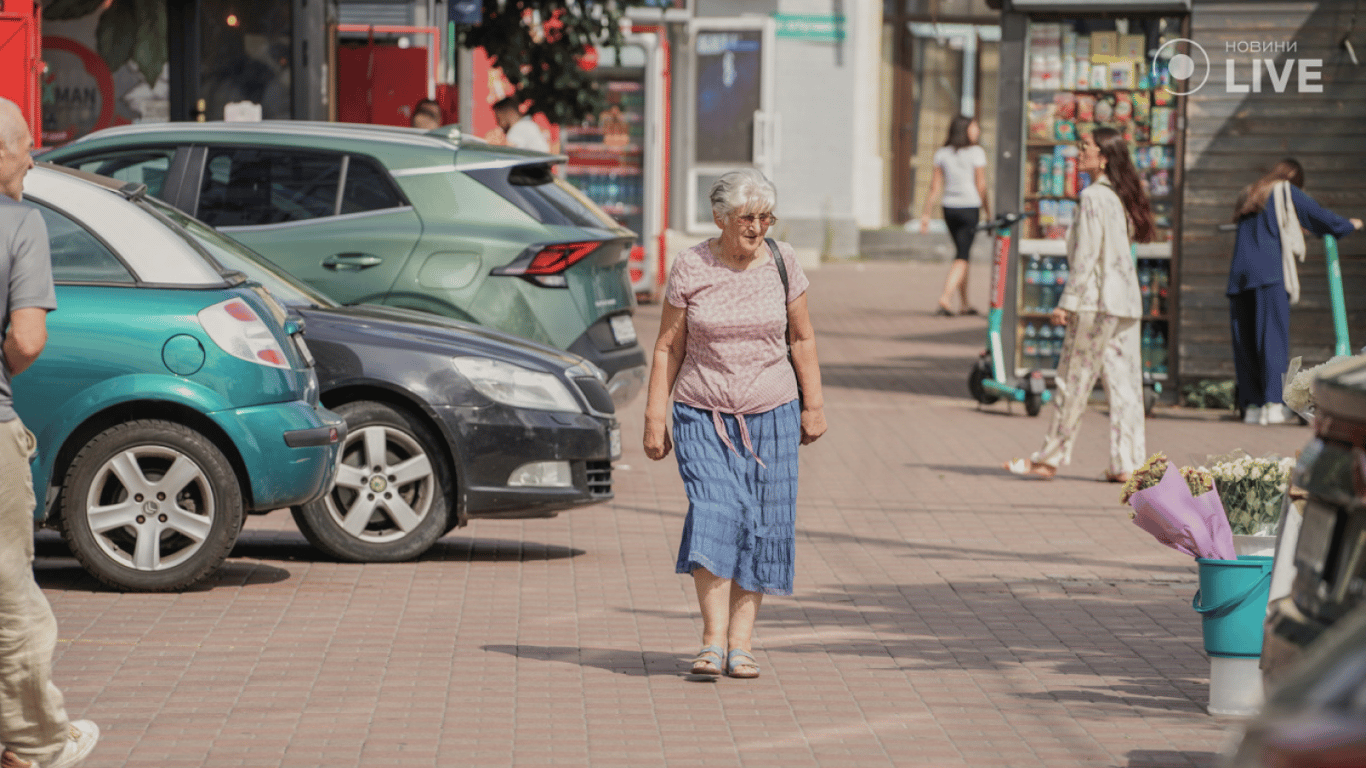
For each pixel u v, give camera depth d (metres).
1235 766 6.07
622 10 47.94
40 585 19.78
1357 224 36.19
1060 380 29.20
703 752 13.70
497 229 25.59
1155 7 38.31
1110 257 28.73
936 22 79.88
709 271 15.98
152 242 19.48
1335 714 5.93
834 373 43.62
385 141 26.11
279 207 25.95
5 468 12.16
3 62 30.23
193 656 16.55
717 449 16.00
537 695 15.38
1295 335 38.44
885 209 80.31
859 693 15.64
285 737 13.90
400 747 13.67
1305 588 9.32
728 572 15.89
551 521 24.98
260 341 19.42
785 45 74.50
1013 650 17.41
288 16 39.09
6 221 12.31
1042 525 25.02
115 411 19.42
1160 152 39.06
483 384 21.44
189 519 19.30
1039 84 39.16
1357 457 8.97
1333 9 38.19
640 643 17.53
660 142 56.09
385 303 25.44
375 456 21.50
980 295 64.06
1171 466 15.06
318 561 21.70
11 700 12.33
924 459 31.45
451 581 20.56
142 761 13.17
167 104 38.06
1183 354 39.00
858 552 22.84
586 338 25.80
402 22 46.06
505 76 47.34
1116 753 13.79
